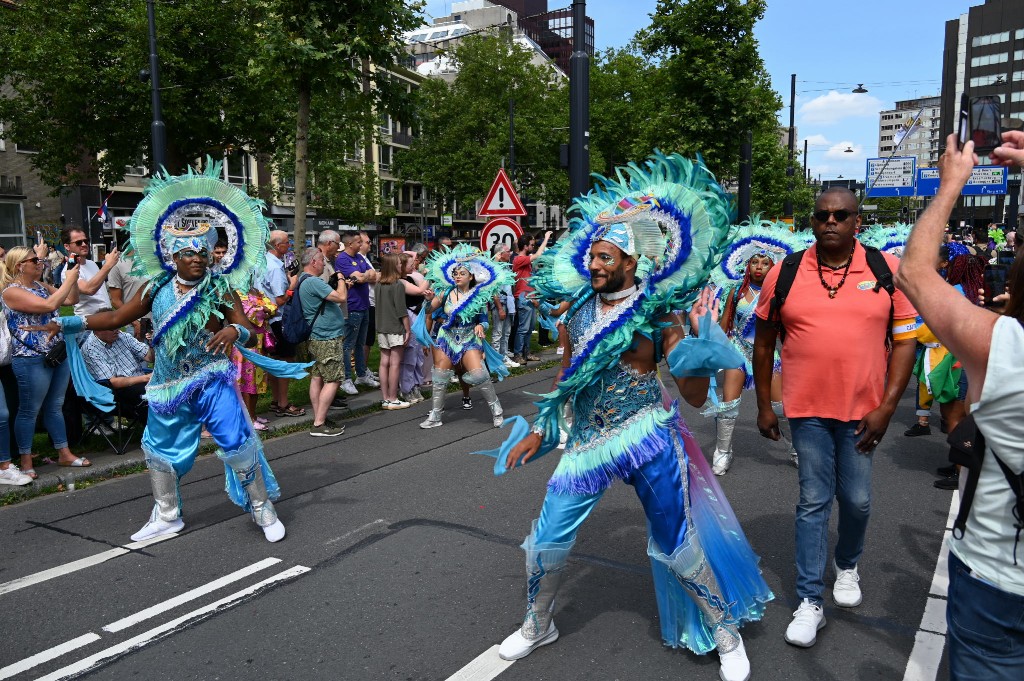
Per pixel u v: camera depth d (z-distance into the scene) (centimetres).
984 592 184
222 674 313
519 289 1112
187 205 445
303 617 361
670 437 302
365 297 929
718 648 304
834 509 505
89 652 332
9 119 2081
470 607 369
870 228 754
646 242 285
